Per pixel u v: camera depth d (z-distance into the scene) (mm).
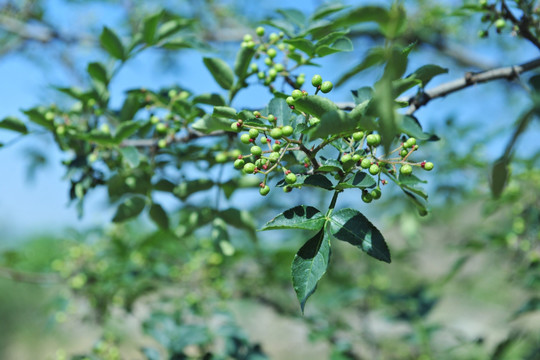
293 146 457
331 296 904
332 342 820
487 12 542
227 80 539
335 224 418
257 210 937
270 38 556
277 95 442
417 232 980
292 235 943
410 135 433
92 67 583
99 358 731
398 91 429
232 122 469
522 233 748
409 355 908
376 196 428
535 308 702
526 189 755
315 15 552
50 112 572
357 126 411
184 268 848
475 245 759
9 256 890
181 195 581
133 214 589
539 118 406
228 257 859
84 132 586
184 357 666
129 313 839
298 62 539
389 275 1180
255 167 439
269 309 1017
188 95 578
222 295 840
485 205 784
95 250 921
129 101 579
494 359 705
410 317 871
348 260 1048
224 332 698
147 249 856
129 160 540
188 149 584
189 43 587
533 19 519
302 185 428
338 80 526
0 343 2365
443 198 917
